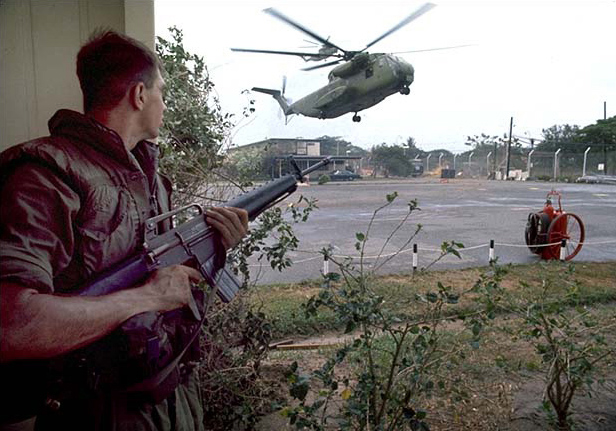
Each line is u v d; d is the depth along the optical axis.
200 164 3.23
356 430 2.41
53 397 1.17
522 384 3.47
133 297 1.21
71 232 1.14
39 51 2.73
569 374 2.87
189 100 3.28
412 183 34.00
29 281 1.00
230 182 3.34
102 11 2.79
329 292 2.40
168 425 1.39
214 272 1.54
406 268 8.09
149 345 1.22
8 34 2.68
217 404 2.90
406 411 2.30
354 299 2.42
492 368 3.65
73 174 1.17
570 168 43.28
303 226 13.26
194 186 3.20
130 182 1.30
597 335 3.33
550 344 3.03
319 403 2.36
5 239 1.03
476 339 2.59
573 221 13.67
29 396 1.14
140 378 1.24
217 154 3.40
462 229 13.05
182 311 1.43
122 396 1.26
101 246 1.21
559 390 2.99
